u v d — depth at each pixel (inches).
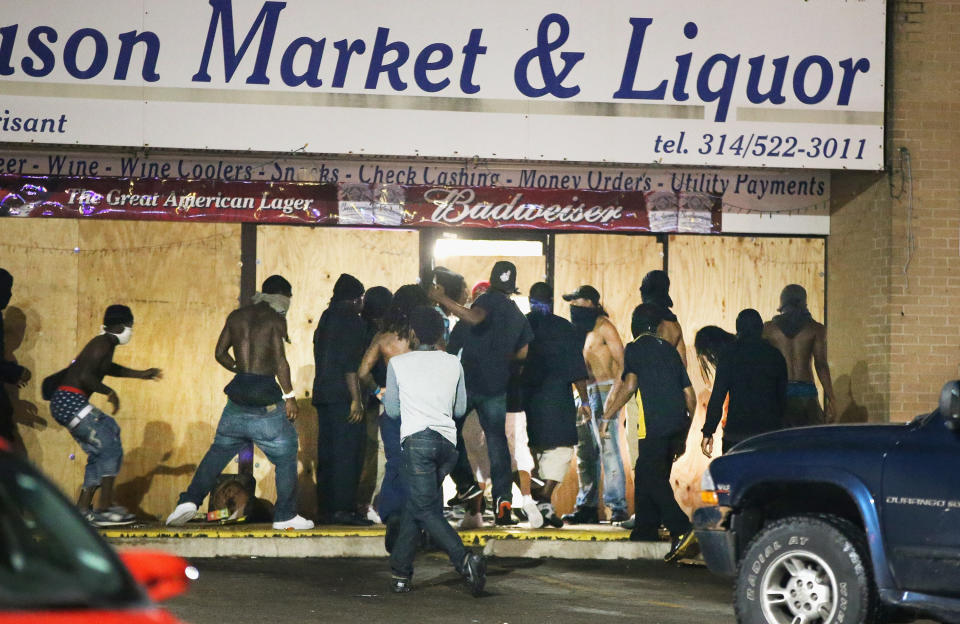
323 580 1306.6
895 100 1672.0
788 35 1620.3
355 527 1594.5
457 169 1747.0
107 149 1604.3
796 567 975.0
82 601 452.1
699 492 1768.0
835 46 1627.7
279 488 1547.7
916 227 1674.5
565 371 1665.8
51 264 1695.4
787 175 1786.4
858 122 1630.2
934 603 917.8
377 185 1737.2
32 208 1692.9
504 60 1585.9
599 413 1752.0
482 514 1722.4
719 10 1611.7
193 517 1589.6
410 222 1739.7
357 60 1571.1
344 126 1571.1
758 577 985.5
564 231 1766.7
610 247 1772.9
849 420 1742.1
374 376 1663.4
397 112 1577.3
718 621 1107.9
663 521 1512.1
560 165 1665.8
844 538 951.0
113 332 1560.0
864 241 1720.0
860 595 938.7
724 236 1785.2
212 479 1541.6
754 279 1788.9
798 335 1764.3
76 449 1688.0
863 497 946.1
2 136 1526.8
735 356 1540.4
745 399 1534.2
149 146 1544.0
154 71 1549.0
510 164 1700.3
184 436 1706.4
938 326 1672.0
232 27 1556.3
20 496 484.7
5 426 1603.1
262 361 1541.6
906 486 931.3
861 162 1633.9
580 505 1734.7
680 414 1513.3
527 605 1179.3
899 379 1667.1
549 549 1520.7
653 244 1777.8
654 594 1261.1
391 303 1672.0
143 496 1694.1
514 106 1587.1
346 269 1737.2
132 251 1708.9
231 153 1598.2
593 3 1595.7
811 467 975.6
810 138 1622.8
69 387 1534.2
